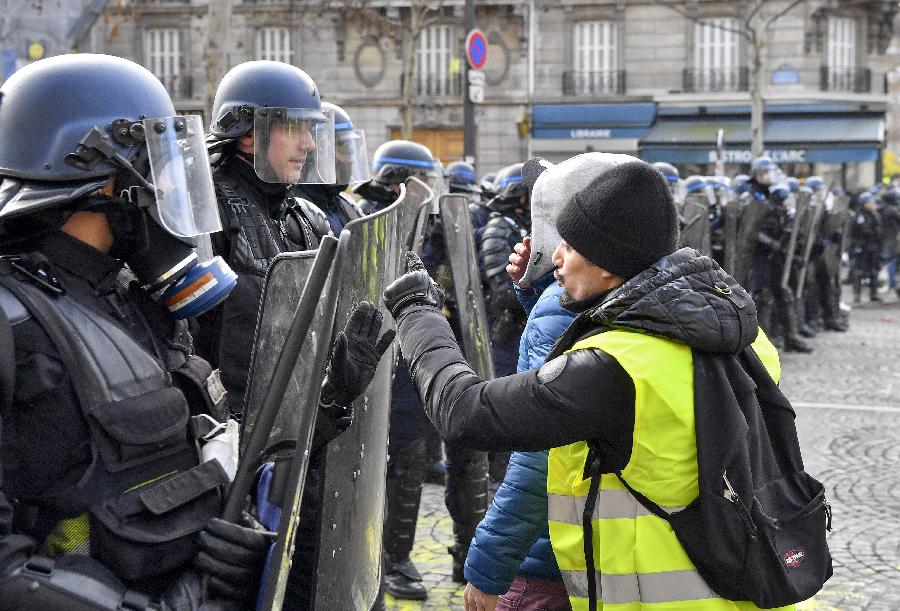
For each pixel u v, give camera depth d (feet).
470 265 12.83
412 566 13.75
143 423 4.90
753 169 36.32
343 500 5.93
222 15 40.32
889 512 17.75
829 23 98.48
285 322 5.81
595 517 5.71
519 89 101.71
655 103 99.86
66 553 4.80
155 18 104.37
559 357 5.63
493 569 7.19
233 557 5.03
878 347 38.81
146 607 4.88
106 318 5.07
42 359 4.72
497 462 16.20
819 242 41.50
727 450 5.45
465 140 46.57
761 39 82.53
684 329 5.44
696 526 5.50
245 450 5.21
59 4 40.32
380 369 6.55
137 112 5.26
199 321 8.46
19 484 4.75
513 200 15.80
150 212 5.28
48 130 5.11
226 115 8.95
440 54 102.83
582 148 100.99
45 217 5.14
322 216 10.16
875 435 23.57
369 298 5.99
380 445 6.76
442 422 5.86
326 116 9.38
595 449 5.69
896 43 127.03
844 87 99.50
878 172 99.60
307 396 4.79
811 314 43.11
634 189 5.72
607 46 100.58
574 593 5.98
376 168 16.37
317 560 5.69
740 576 5.47
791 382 30.83
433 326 6.20
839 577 14.71
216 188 8.92
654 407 5.41
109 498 4.83
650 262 5.77
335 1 102.68
